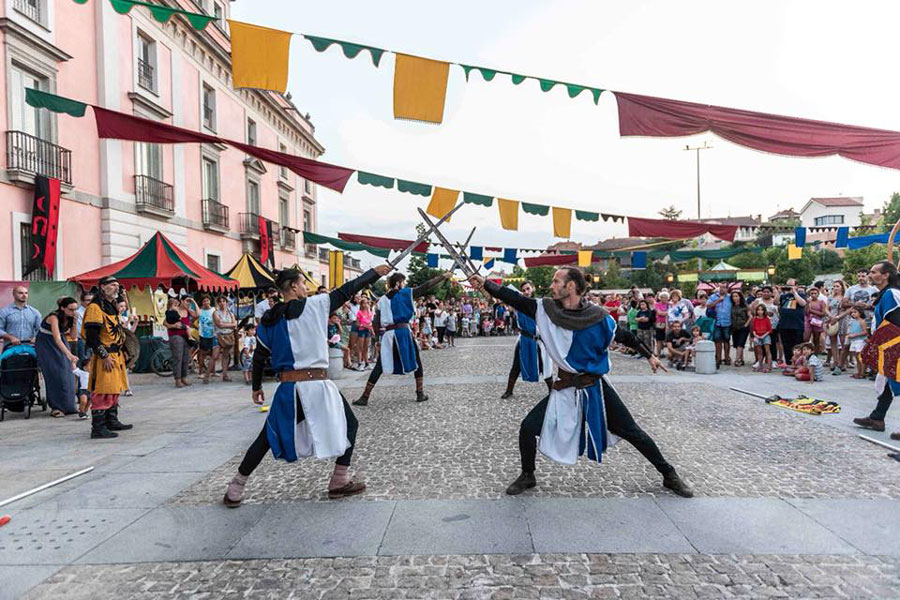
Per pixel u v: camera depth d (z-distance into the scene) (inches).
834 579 105.6
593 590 103.0
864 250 1075.3
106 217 603.8
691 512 138.9
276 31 175.6
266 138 1071.6
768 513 137.4
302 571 112.5
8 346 294.8
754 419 246.5
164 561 118.0
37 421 281.1
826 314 410.3
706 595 100.7
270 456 197.5
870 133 204.4
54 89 536.7
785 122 204.7
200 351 447.8
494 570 111.0
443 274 253.0
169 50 738.8
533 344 289.9
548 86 196.2
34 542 128.0
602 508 142.2
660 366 148.3
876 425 220.7
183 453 205.2
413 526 132.7
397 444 213.3
